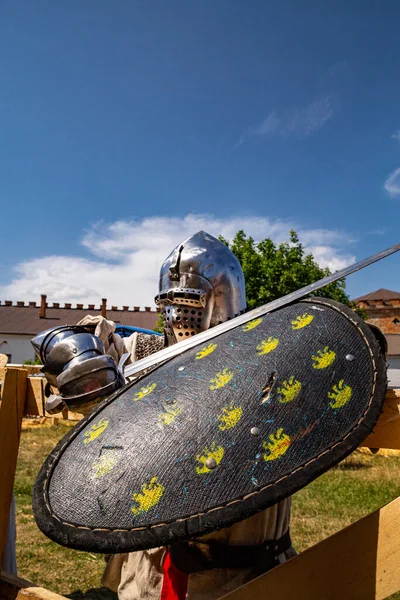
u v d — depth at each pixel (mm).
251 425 1100
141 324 38500
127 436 1182
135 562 1909
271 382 1163
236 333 1435
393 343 29297
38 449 8422
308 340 1236
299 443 1051
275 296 17172
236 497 1008
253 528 1494
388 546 1009
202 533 988
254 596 1152
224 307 1997
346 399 1095
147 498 1052
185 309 1949
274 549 1544
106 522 1045
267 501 987
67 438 1294
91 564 3836
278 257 17516
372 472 7359
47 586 3438
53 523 1082
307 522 4922
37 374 1910
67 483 1154
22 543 4227
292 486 993
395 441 1119
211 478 1045
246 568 1492
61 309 40469
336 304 1308
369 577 1024
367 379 1123
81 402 1564
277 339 1286
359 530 1051
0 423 1604
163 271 2039
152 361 1594
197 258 1960
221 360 1306
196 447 1099
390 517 1017
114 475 1111
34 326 37562
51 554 4012
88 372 1567
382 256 1416
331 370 1148
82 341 1665
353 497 5902
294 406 1106
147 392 1328
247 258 17484
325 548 1086
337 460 1010
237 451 1067
